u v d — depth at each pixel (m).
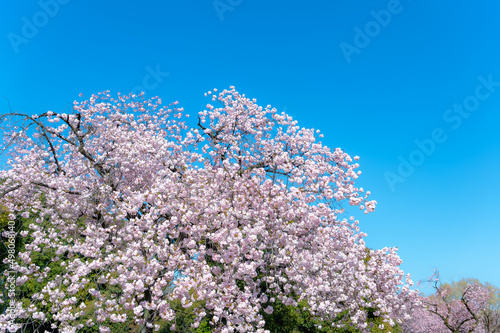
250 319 6.51
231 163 8.02
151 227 6.64
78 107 11.26
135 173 9.16
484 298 21.28
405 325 21.97
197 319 6.83
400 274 9.46
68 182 8.90
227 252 6.45
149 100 12.34
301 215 6.91
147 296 6.84
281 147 8.10
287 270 6.71
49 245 7.84
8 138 8.48
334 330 11.19
